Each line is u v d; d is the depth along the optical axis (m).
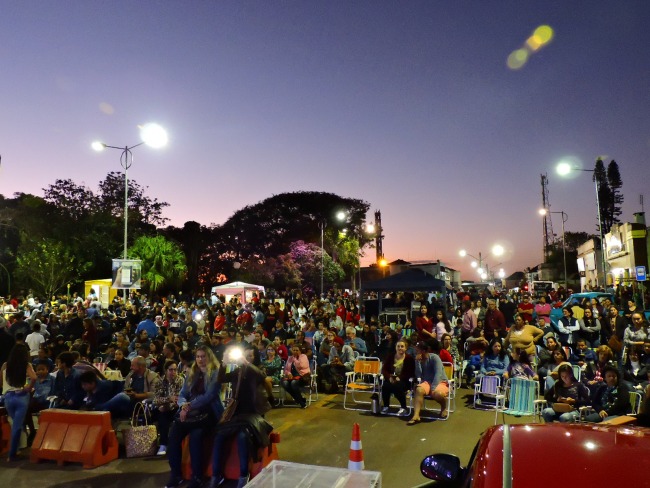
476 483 2.65
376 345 16.78
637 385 10.00
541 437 2.91
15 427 8.13
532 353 13.00
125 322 21.47
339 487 4.48
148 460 7.96
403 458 7.95
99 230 43.16
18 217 42.75
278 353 13.73
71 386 9.20
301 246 60.50
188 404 6.86
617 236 40.88
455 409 11.34
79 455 7.67
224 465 6.84
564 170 25.08
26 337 15.13
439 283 23.28
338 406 11.92
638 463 2.58
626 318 15.52
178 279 38.00
